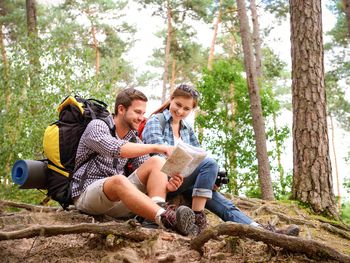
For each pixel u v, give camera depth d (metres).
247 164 10.42
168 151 3.58
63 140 3.92
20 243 3.37
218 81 10.46
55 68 8.69
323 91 7.26
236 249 3.13
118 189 3.48
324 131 7.12
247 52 10.16
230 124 10.59
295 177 7.12
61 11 26.30
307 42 7.30
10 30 24.22
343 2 7.37
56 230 3.12
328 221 6.16
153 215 3.39
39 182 4.05
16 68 8.64
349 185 17.05
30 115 8.55
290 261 2.92
